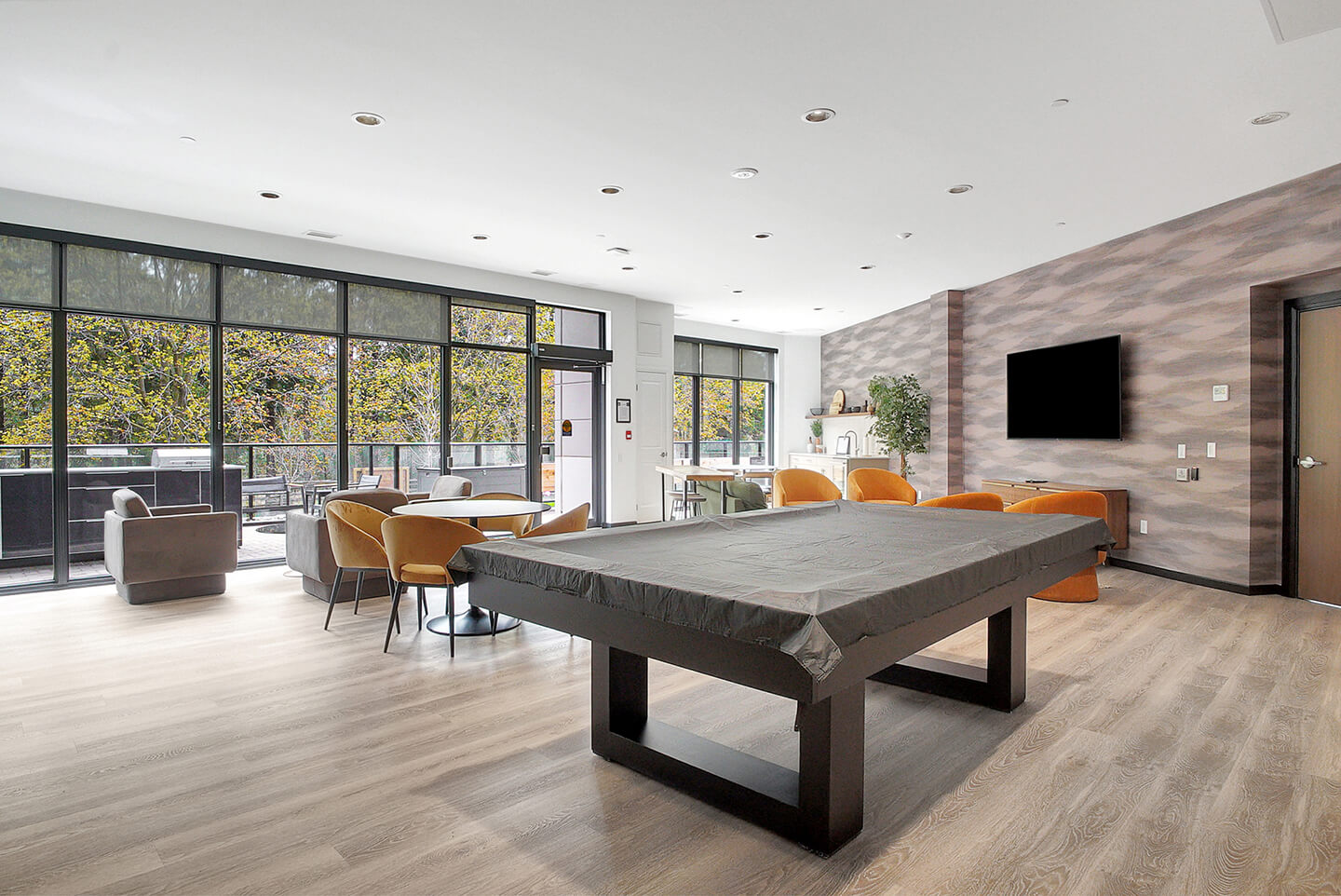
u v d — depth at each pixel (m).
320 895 1.90
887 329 9.88
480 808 2.35
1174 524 6.00
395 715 3.12
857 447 10.52
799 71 3.38
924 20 2.98
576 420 8.82
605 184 4.92
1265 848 2.13
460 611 4.90
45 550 5.53
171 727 2.98
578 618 2.32
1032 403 7.31
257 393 6.34
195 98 3.65
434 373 7.35
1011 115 3.88
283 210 5.55
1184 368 5.88
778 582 2.25
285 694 3.37
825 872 2.02
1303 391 5.30
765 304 9.26
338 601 5.14
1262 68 3.39
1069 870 2.02
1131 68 3.38
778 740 2.89
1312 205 4.94
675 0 2.82
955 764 2.68
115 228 5.56
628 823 2.26
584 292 8.39
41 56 3.24
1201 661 3.88
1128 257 6.35
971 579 2.40
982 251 6.79
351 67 3.34
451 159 4.47
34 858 2.06
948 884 1.96
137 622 4.60
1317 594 5.22
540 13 2.90
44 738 2.88
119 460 5.75
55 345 5.44
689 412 10.52
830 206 5.40
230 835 2.18
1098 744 2.85
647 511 9.20
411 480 7.21
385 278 6.91
